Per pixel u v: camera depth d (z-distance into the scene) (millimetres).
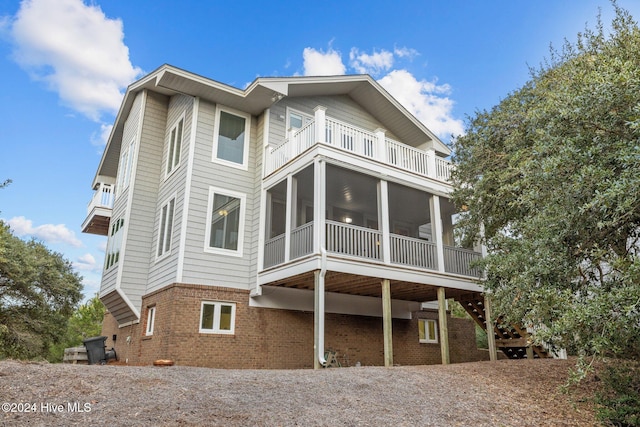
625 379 5910
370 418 4656
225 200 11438
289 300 11375
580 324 4562
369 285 11070
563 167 5121
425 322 14367
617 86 4742
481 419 5070
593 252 5211
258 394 5137
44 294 17203
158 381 5348
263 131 12305
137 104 13977
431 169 11938
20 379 4715
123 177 14211
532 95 8938
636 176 4219
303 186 11633
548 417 5445
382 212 10523
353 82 13656
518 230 8086
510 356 12453
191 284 10242
